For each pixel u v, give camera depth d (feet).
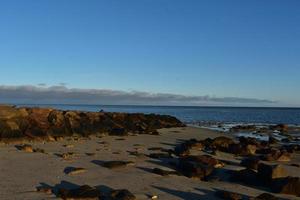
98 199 51.24
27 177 62.80
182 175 68.69
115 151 92.89
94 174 66.54
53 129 116.67
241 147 100.12
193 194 57.21
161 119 204.74
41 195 52.65
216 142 107.24
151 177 66.03
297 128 229.66
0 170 67.21
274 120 349.61
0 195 52.19
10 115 108.78
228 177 69.36
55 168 69.97
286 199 57.72
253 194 59.26
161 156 84.94
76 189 53.01
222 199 55.47
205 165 71.20
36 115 119.44
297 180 61.21
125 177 65.26
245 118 385.09
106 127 141.59
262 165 66.28
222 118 374.02
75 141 111.14
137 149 98.37
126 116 183.73
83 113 150.00
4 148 91.15
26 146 88.48
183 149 91.81
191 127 200.03
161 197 54.70
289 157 95.04
